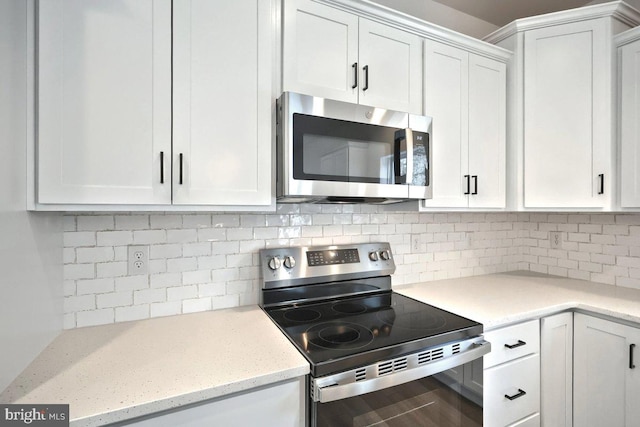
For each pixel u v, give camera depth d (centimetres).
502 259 233
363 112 138
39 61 95
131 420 78
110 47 103
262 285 152
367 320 134
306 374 97
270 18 127
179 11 112
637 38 158
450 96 169
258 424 92
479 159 178
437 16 208
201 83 115
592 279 201
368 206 186
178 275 141
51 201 96
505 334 139
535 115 181
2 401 77
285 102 123
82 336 116
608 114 164
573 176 172
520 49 185
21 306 89
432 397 117
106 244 128
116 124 104
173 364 96
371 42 148
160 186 109
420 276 202
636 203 158
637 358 135
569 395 156
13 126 85
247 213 155
